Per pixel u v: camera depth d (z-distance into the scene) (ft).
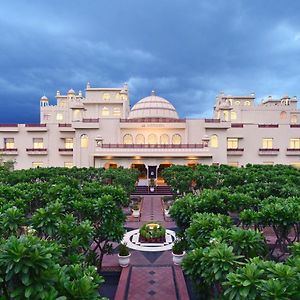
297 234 40.60
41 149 162.30
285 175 75.61
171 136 161.17
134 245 62.18
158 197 122.62
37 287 17.79
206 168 99.86
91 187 54.03
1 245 19.88
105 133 157.28
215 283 23.82
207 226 30.42
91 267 22.41
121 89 194.18
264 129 162.91
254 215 36.14
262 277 18.48
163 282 45.57
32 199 51.72
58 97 220.84
